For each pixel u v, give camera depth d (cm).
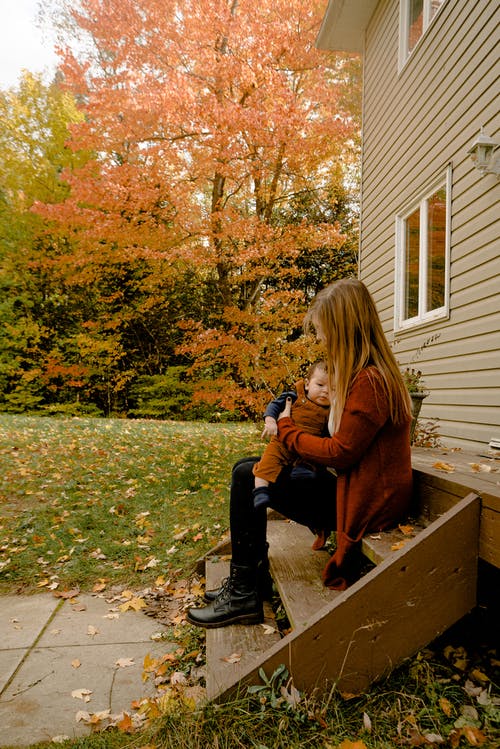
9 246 1656
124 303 1780
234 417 1684
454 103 573
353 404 197
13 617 314
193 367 1534
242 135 1316
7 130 1614
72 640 282
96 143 1344
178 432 973
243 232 1355
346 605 172
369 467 205
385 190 812
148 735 183
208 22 1258
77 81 1352
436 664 195
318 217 1906
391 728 166
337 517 215
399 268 746
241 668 196
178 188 1382
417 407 434
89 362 1725
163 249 1474
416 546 171
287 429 216
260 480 223
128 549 417
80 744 188
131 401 1823
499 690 182
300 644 174
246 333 1500
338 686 174
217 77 1308
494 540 167
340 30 948
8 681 240
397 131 759
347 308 206
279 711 169
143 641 281
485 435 506
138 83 1245
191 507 511
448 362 589
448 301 585
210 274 1852
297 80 1527
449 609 175
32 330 1652
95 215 1350
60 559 403
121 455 716
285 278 1808
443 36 602
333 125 1321
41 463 659
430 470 221
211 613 233
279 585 231
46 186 1644
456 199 568
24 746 192
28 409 1695
